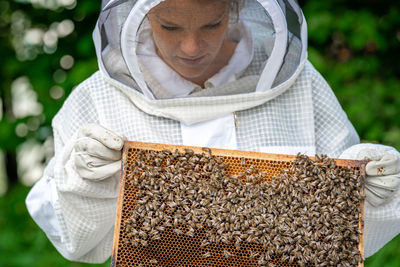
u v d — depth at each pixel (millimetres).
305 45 3445
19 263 6414
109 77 3457
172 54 3248
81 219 3361
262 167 3039
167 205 2912
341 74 6715
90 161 3059
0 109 7949
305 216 2900
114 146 2980
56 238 3705
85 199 3303
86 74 6715
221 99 3334
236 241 2857
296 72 3439
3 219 7395
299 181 2955
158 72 3312
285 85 3430
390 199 3363
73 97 3686
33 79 7309
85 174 3086
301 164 2994
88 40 7098
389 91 6746
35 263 6375
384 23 6789
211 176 2932
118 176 3279
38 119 7539
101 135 3029
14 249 6785
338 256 2881
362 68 6797
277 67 3307
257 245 2916
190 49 3182
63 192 3262
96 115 3600
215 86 3342
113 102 3527
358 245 2951
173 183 2906
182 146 2982
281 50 3254
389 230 3467
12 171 8297
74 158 3119
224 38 3340
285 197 2932
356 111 6531
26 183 8117
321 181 2953
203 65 3287
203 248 2918
